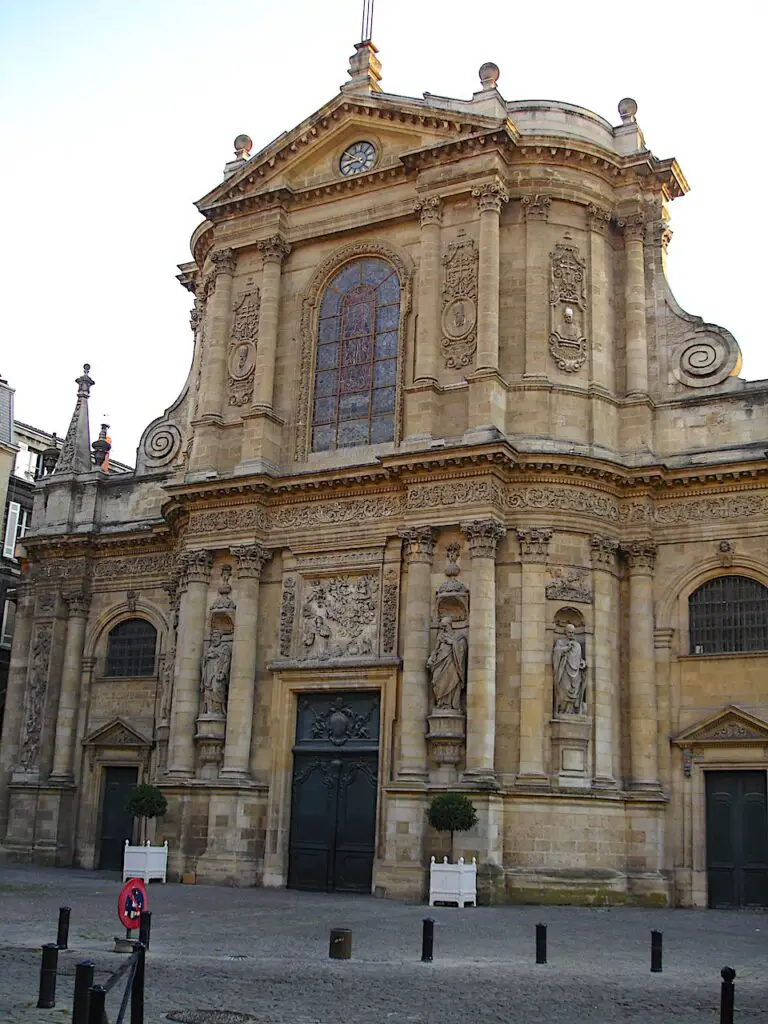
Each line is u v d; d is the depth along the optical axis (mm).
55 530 47906
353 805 35875
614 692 35500
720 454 37000
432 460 35562
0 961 18469
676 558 36656
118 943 20188
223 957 20016
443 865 30953
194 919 25797
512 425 36906
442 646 34719
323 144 42500
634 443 37656
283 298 42188
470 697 33844
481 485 35281
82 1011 12141
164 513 42156
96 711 45844
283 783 36781
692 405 37875
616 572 36625
